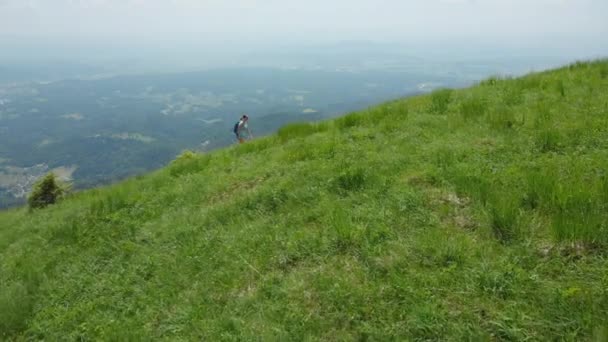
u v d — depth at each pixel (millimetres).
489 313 4590
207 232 8523
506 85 13531
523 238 5559
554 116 9398
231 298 6242
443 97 13242
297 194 8641
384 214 6875
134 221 10672
